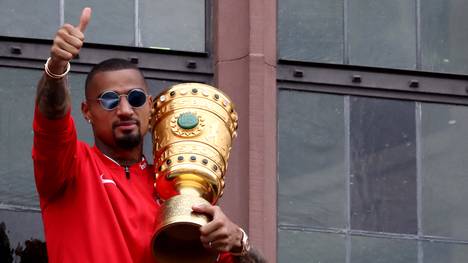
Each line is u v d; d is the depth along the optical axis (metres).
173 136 8.45
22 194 9.52
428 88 10.28
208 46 10.07
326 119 10.09
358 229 9.89
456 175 10.12
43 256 9.42
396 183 10.04
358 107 10.16
